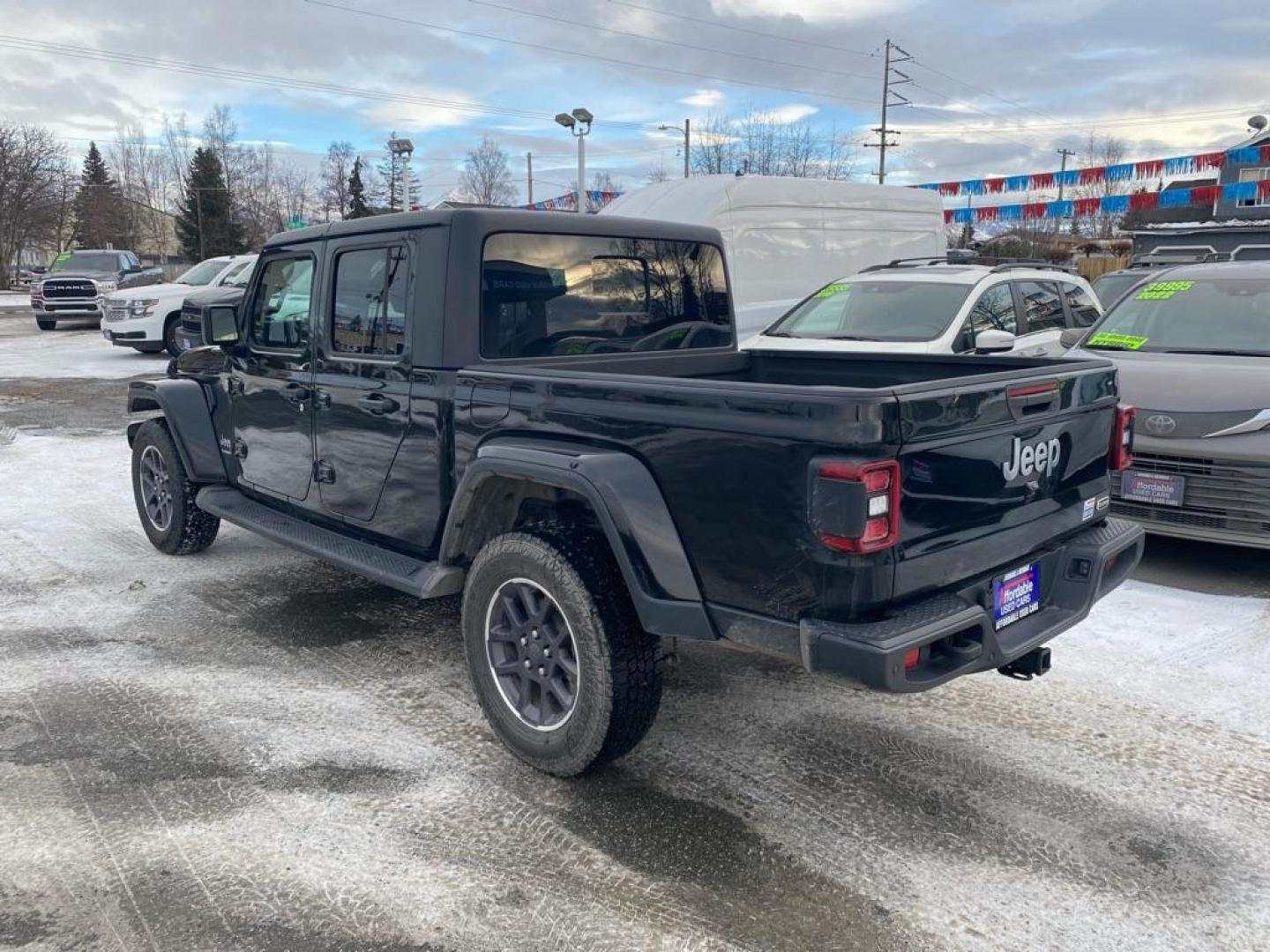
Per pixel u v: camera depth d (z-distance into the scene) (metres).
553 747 3.38
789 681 4.32
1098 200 26.81
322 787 3.40
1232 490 5.32
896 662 2.63
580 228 4.18
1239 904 2.81
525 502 3.73
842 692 4.21
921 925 2.72
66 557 6.11
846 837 3.13
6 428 10.66
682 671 4.43
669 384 3.03
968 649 2.92
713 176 10.86
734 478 2.88
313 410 4.59
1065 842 3.11
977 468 3.01
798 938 2.66
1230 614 5.07
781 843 3.10
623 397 3.17
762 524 2.83
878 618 2.79
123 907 2.75
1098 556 3.43
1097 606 5.19
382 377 4.11
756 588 2.89
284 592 5.48
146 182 90.69
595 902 2.80
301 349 4.70
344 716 3.96
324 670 4.42
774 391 2.76
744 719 3.96
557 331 4.15
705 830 3.17
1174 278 7.21
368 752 3.66
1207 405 5.42
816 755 3.67
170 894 2.81
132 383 6.00
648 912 2.76
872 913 2.76
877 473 2.63
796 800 3.35
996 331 7.54
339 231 4.34
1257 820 3.24
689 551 3.05
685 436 2.99
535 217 4.02
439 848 3.05
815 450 2.69
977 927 2.71
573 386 3.32
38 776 3.45
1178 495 5.46
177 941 2.61
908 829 3.18
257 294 5.04
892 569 2.75
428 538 4.04
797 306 8.65
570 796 3.37
